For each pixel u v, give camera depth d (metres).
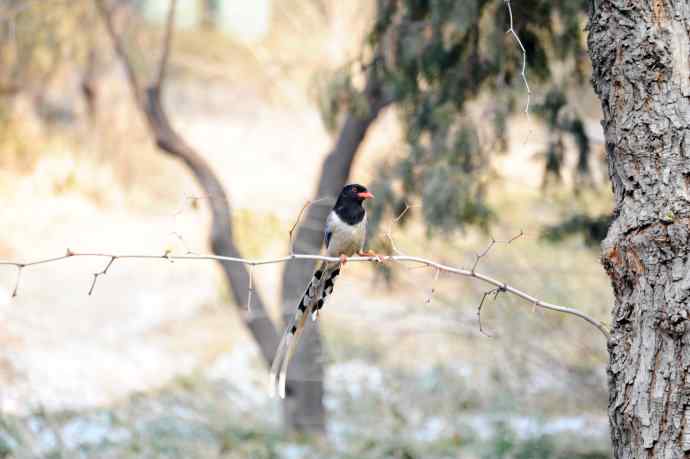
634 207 5.13
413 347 17.67
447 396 15.42
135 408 14.74
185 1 28.44
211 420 14.57
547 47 9.91
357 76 11.17
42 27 14.63
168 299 21.52
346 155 13.95
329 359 14.96
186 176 25.42
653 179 5.05
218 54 26.17
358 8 20.77
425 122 10.45
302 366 14.48
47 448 11.91
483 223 10.48
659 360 4.96
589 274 13.00
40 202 21.22
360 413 15.52
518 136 13.69
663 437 4.89
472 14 9.27
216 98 29.81
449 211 9.95
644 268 5.04
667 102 5.07
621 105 5.22
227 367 18.86
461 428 13.90
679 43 5.09
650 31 5.12
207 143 27.03
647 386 4.97
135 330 19.84
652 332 5.00
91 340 18.83
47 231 21.77
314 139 25.64
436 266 5.70
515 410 13.69
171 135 14.42
